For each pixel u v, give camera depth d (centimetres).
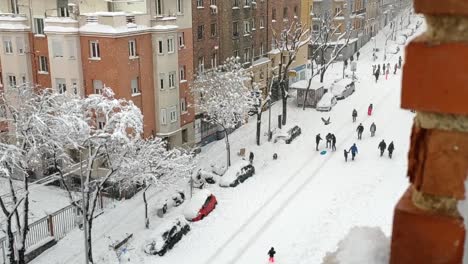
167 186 2852
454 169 183
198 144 4028
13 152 2112
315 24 7644
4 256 2272
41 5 3394
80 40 3247
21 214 2836
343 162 3634
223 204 2964
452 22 176
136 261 2388
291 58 4797
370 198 2997
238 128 4553
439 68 176
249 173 3378
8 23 3425
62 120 2183
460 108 175
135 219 2823
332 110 5041
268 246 2509
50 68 3369
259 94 4200
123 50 3212
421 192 192
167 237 2475
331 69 7169
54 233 2631
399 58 7694
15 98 2916
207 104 3750
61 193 3148
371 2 9231
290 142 4112
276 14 5384
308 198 3039
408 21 10556
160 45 3459
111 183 3016
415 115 199
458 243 182
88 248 2305
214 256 2427
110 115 2922
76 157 3164
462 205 185
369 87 5994
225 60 4359
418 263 192
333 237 2562
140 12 3422
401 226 194
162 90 3531
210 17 4122
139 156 2633
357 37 8288
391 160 3625
